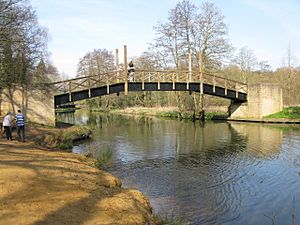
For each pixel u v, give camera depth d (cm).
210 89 4041
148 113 6000
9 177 1097
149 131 3478
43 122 3052
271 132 3222
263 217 1155
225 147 2483
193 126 3903
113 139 2900
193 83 3878
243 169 1822
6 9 2823
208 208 1232
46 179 1120
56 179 1133
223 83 4472
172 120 4794
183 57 4619
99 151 2233
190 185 1528
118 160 2064
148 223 902
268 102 4288
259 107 4244
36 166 1302
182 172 1766
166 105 6500
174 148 2467
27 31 3478
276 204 1282
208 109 5338
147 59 5088
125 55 3403
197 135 3131
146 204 1061
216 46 4534
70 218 801
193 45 4591
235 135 3077
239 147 2472
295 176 1667
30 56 3712
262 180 1605
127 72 3450
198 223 1091
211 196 1371
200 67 4194
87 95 3325
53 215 807
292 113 4222
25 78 3331
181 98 5181
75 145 2527
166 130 3547
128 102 7450
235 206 1258
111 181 1236
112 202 956
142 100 7150
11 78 3123
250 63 6444
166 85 3709
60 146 2261
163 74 3734
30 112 3017
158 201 1299
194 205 1262
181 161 2034
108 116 5931
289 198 1347
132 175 1702
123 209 919
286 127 3622
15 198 904
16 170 1203
